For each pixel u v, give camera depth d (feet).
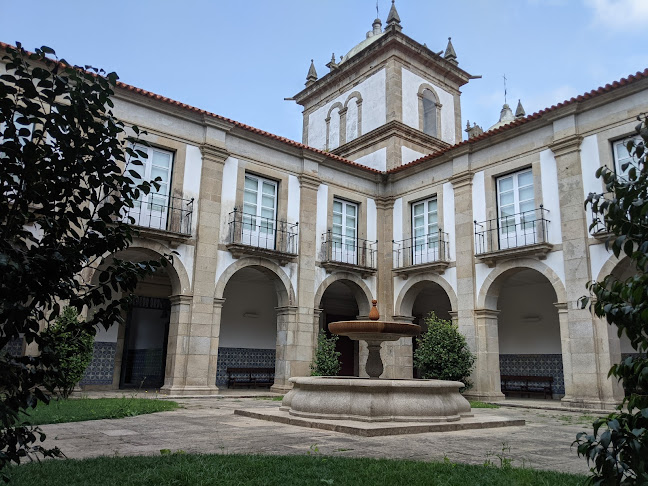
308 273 48.67
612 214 8.27
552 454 18.35
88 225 8.46
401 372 50.70
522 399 46.62
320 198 51.34
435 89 67.41
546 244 39.91
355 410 23.57
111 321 8.53
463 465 15.26
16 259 7.06
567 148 40.29
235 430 22.12
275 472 13.66
